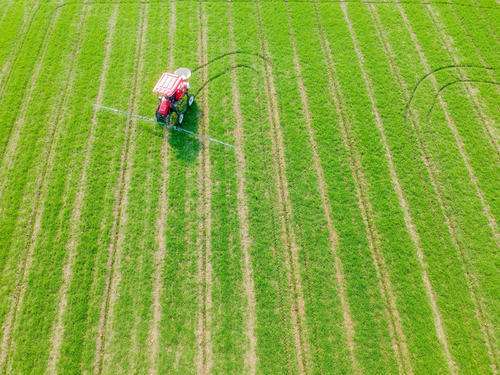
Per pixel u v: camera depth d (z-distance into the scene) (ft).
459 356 43.11
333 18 72.02
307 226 50.88
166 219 51.47
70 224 51.13
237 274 47.78
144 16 72.54
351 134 58.34
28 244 49.85
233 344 43.96
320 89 62.85
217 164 55.57
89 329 44.65
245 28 70.23
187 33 69.62
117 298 46.39
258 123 59.26
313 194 53.31
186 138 57.77
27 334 44.32
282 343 43.96
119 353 43.50
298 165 55.52
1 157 56.59
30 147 57.31
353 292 46.70
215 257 48.80
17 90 63.00
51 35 69.97
